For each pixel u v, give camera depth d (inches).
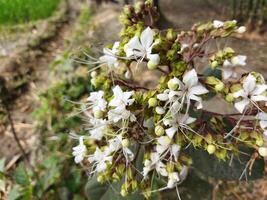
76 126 11.7
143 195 6.1
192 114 5.5
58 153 11.0
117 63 5.5
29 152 11.9
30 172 11.0
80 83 13.1
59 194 10.2
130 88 5.6
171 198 6.3
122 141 5.3
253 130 5.1
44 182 10.0
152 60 5.0
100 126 5.5
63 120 11.9
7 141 12.6
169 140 5.1
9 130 13.0
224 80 5.6
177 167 5.4
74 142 11.0
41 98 13.0
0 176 9.4
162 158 5.4
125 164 5.6
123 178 6.1
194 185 6.3
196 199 6.3
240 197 9.6
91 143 5.7
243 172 5.5
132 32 5.4
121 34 5.6
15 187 10.0
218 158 5.4
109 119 5.3
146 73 12.9
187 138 5.2
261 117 5.0
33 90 14.3
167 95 5.0
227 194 9.6
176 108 5.0
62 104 12.4
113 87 5.6
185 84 5.0
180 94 4.9
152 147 5.5
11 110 13.7
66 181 10.3
